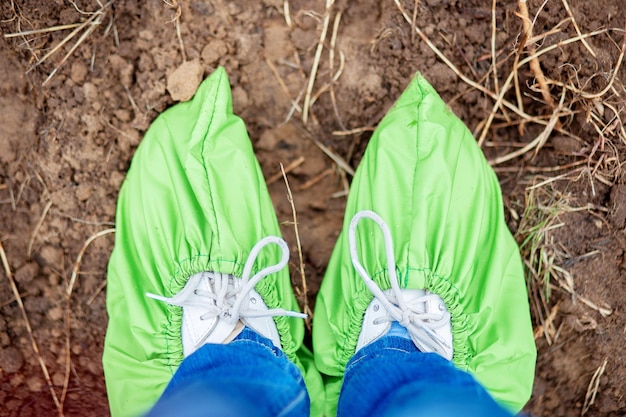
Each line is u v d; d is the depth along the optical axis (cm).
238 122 123
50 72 127
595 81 128
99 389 138
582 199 131
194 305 114
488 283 121
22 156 131
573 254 132
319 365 127
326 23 128
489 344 122
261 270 109
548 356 135
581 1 127
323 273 136
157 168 122
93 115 128
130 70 127
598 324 133
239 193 121
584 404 137
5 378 138
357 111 132
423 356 103
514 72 129
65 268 134
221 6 128
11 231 134
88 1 126
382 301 110
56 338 137
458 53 130
